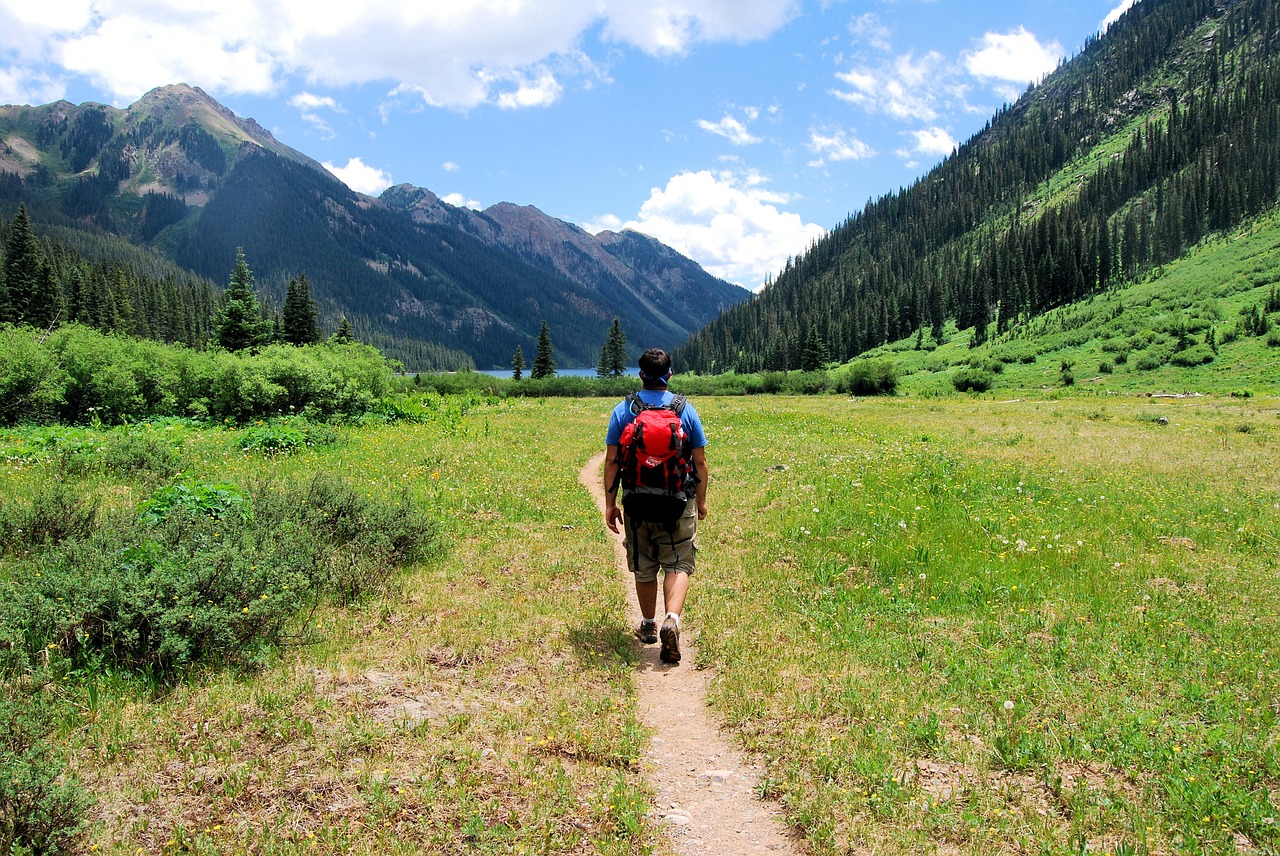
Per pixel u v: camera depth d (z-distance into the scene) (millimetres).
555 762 3721
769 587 6910
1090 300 135250
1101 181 196750
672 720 4340
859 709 4312
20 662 4168
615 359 122125
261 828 3049
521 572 7258
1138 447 17562
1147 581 6906
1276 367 65938
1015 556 7645
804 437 20109
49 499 7066
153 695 4254
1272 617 5883
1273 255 113938
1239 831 3197
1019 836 3121
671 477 4809
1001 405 43812
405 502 8125
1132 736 3885
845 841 3107
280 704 4117
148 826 3055
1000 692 4539
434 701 4336
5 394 19047
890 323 164875
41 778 2924
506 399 51219
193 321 115812
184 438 16797
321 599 6059
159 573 4914
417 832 3068
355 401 25234
